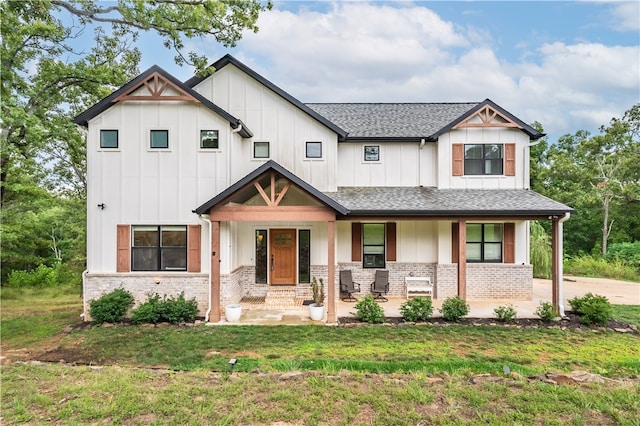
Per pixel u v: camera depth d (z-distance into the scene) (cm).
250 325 1106
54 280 1995
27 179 1769
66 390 571
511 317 1128
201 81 1416
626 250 2586
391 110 1762
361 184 1544
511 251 1484
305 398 547
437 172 1509
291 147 1427
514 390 572
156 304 1152
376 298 1473
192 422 481
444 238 1484
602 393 556
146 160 1245
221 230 1237
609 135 2942
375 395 555
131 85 1228
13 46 1234
